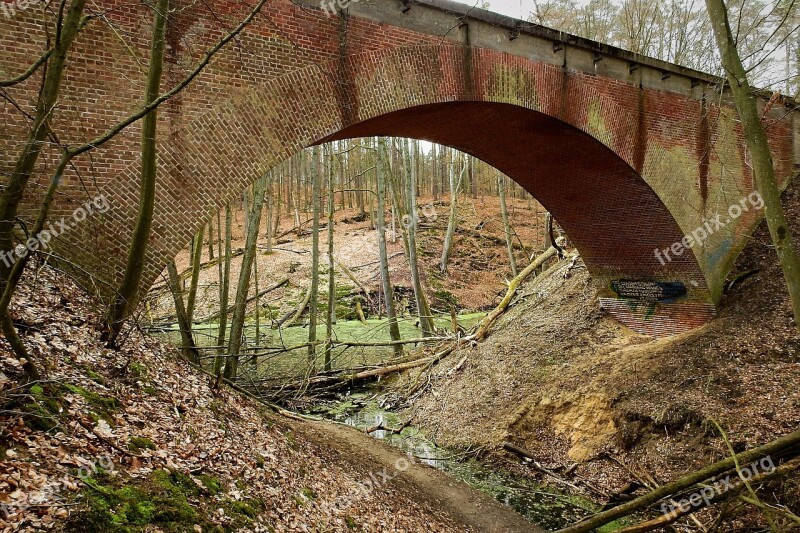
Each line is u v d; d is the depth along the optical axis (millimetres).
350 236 35219
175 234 7578
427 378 16359
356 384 17281
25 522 3428
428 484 10281
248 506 5266
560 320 15805
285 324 23938
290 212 44312
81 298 6918
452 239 33688
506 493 10656
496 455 12078
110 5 7238
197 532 4406
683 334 13234
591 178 14156
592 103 12406
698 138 14312
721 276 13953
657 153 13477
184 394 6891
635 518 9172
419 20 9852
